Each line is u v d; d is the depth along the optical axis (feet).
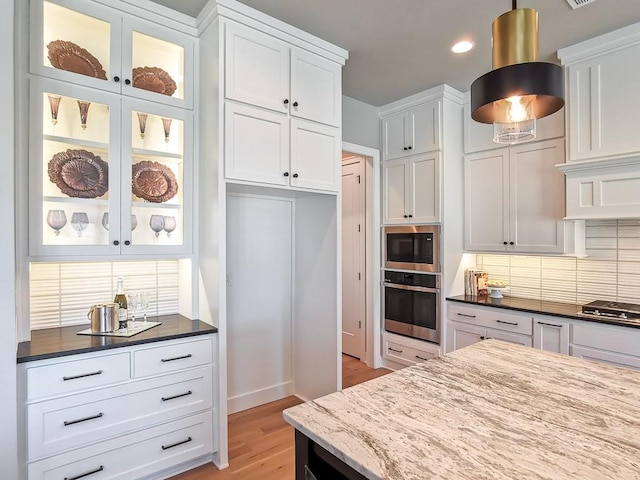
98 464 6.07
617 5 7.11
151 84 7.67
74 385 5.86
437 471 2.66
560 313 8.85
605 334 8.14
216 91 7.24
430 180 11.34
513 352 5.50
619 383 4.31
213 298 7.42
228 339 9.50
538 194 9.94
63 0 6.48
